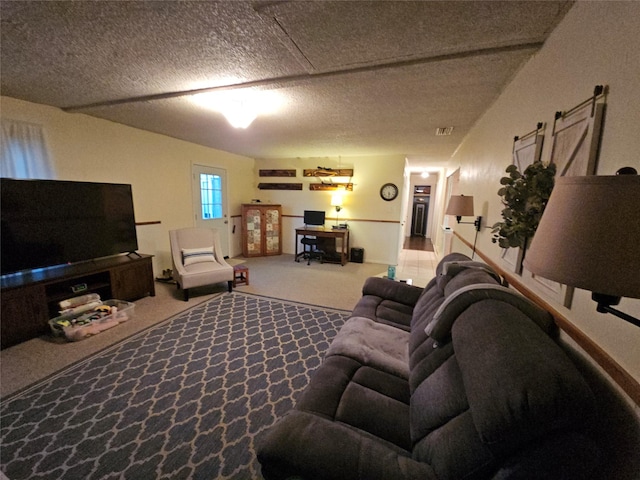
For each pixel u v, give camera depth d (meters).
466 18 1.35
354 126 3.42
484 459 0.73
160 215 4.25
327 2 1.25
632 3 0.82
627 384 0.73
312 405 1.18
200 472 1.31
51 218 2.67
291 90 2.32
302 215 6.28
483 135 2.78
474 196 3.07
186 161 4.65
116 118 3.32
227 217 5.73
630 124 0.82
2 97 2.58
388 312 2.17
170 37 1.57
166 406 1.71
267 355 2.27
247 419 1.62
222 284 4.11
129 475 1.29
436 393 1.05
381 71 1.94
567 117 1.19
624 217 0.49
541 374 0.69
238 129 3.72
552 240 0.58
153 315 2.98
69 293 2.70
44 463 1.33
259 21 1.41
